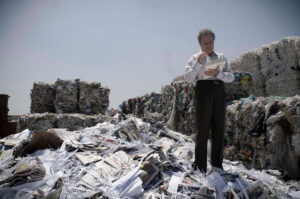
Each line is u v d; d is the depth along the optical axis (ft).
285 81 21.20
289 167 10.27
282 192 7.56
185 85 18.30
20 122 17.20
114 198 5.65
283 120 10.85
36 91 21.02
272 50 22.56
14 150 8.14
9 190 5.12
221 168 8.27
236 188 6.72
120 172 6.72
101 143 8.97
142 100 32.19
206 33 7.93
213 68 7.44
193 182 6.94
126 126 10.63
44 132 8.18
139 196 5.96
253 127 12.19
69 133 9.37
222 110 7.97
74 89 21.04
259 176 8.64
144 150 8.39
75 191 5.77
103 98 22.06
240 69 26.53
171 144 10.52
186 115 17.95
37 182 5.47
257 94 23.85
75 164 7.06
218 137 8.07
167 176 7.14
